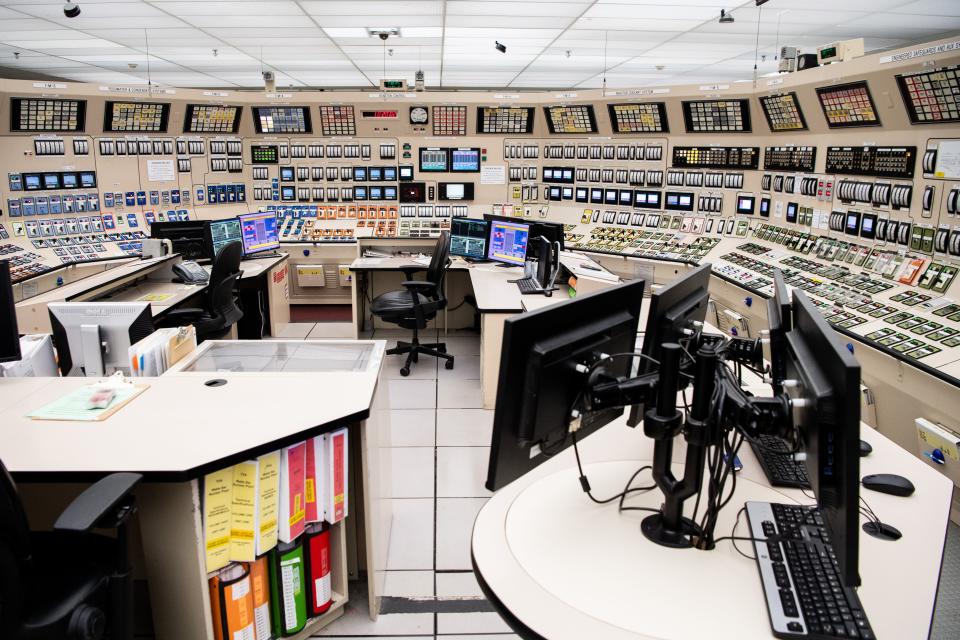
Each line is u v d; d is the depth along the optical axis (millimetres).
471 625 2023
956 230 3062
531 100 5766
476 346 5066
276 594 1846
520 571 1233
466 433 3430
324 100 5875
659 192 5570
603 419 1528
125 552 1468
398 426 3514
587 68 8461
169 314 3621
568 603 1148
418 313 4297
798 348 1271
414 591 2182
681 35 5977
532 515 1432
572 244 5750
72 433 1663
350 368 2229
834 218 3986
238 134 6074
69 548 1567
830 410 993
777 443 1791
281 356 2361
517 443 1249
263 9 4930
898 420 2844
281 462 1729
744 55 7227
